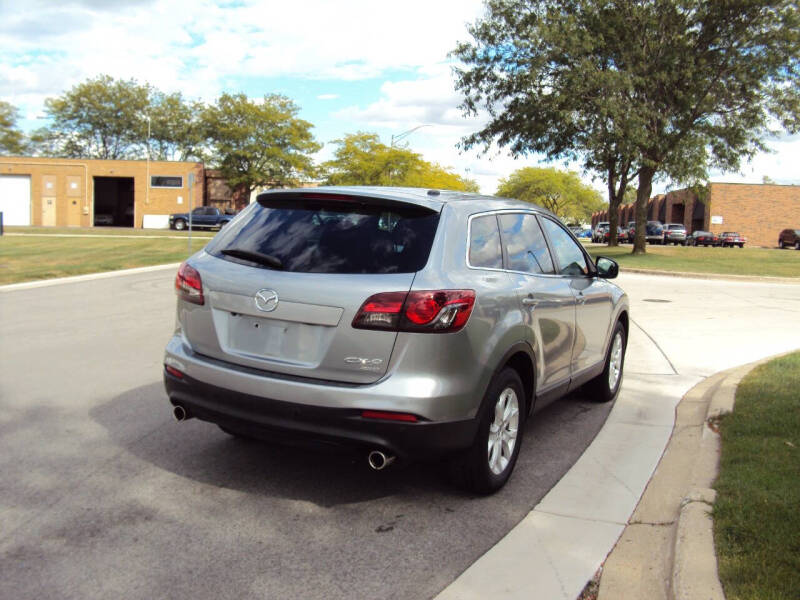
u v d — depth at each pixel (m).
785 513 3.43
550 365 4.66
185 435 4.93
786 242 54.41
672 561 3.08
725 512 3.46
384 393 3.39
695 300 14.96
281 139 62.81
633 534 3.54
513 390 4.13
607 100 25.86
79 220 61.78
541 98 28.09
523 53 28.41
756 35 26.55
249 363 3.70
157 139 82.94
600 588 3.00
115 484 4.02
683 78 27.80
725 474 4.01
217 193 63.69
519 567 3.18
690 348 8.98
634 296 15.76
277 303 3.60
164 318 10.24
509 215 4.56
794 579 2.81
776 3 25.83
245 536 3.42
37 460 4.38
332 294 3.49
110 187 71.25
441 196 4.08
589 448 4.95
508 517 3.74
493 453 3.98
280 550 3.29
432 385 3.45
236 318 3.80
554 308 4.62
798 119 26.77
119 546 3.28
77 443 4.71
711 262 27.47
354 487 4.09
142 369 6.95
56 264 18.19
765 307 13.66
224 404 3.73
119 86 80.62
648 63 27.98
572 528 3.61
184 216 50.22
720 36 27.31
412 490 4.07
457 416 3.55
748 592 2.72
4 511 3.62
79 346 8.09
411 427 3.42
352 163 55.75
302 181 64.62
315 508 3.78
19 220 61.78
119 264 18.72
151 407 5.61
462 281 3.64
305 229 3.85
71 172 61.44
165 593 2.88
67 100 78.94
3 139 80.75
